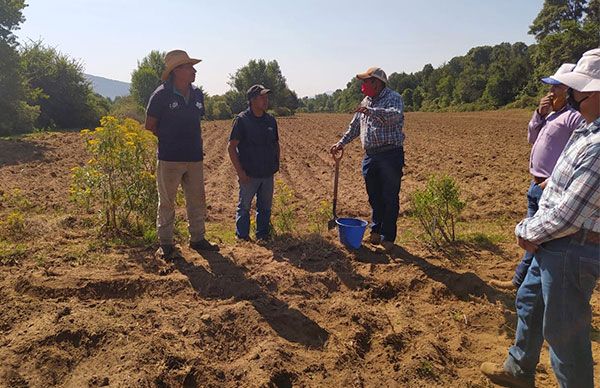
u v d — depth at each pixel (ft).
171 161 17.03
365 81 18.60
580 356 8.70
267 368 10.76
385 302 15.28
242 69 236.22
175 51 16.56
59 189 31.78
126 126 20.56
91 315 12.75
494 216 26.50
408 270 17.26
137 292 14.98
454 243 20.81
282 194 23.72
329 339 12.54
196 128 17.54
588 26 163.32
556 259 8.55
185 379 10.53
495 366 11.14
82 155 50.08
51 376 10.52
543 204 9.02
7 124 81.56
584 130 8.38
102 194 20.29
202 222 18.69
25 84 85.71
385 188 18.92
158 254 17.67
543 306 9.87
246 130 19.36
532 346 10.24
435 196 20.62
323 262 17.85
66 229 21.02
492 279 16.93
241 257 17.89
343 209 28.73
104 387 9.95
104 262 17.03
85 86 118.73
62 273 15.74
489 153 54.60
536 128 15.37
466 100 257.34
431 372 11.25
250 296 14.80
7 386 10.04
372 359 11.89
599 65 8.18
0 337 11.90
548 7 223.10
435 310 14.66
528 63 218.38
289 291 15.33
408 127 105.81
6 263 16.62
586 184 7.77
